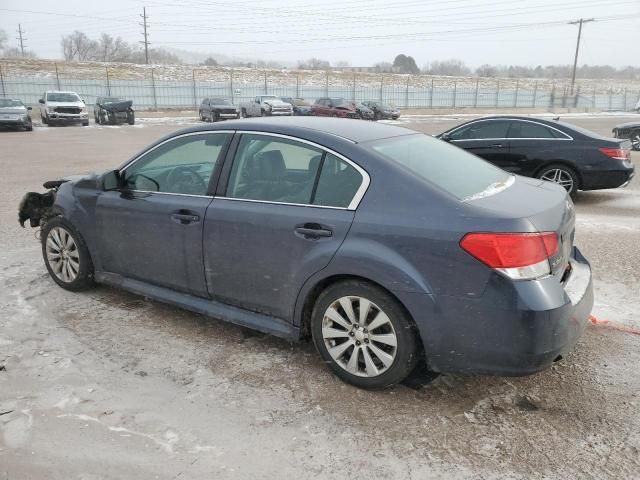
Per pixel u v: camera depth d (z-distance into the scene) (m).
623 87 90.69
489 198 3.02
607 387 3.24
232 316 3.66
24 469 2.54
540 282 2.74
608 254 5.90
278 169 3.43
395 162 3.14
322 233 3.13
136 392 3.17
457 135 9.53
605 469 2.55
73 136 23.11
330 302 3.21
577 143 8.57
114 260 4.28
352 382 3.22
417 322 2.90
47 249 4.74
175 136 3.98
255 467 2.57
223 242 3.55
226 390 3.21
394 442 2.75
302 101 40.50
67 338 3.83
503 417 2.95
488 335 2.76
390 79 68.00
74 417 2.92
